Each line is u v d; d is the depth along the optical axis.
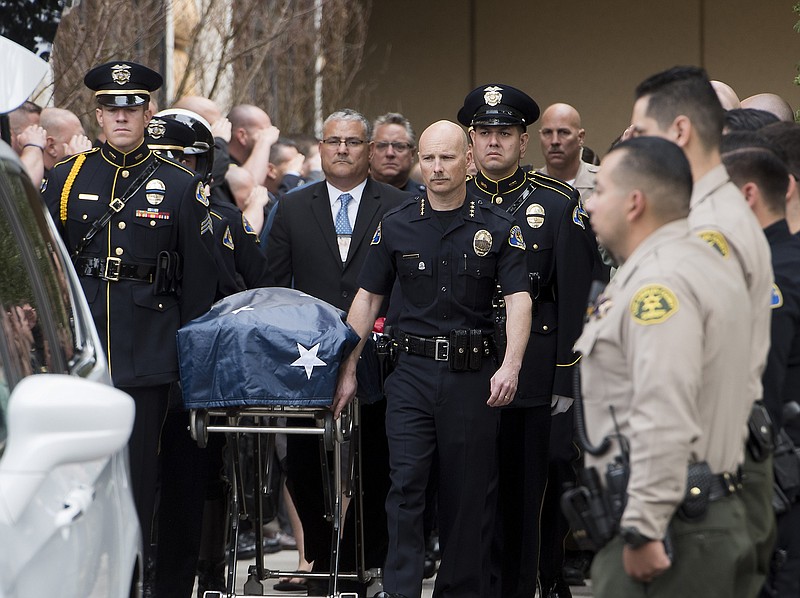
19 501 5.52
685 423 6.31
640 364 6.39
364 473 12.86
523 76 31.39
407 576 10.93
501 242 11.20
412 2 31.80
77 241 11.23
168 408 11.52
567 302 12.08
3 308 6.61
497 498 11.95
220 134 16.14
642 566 6.44
